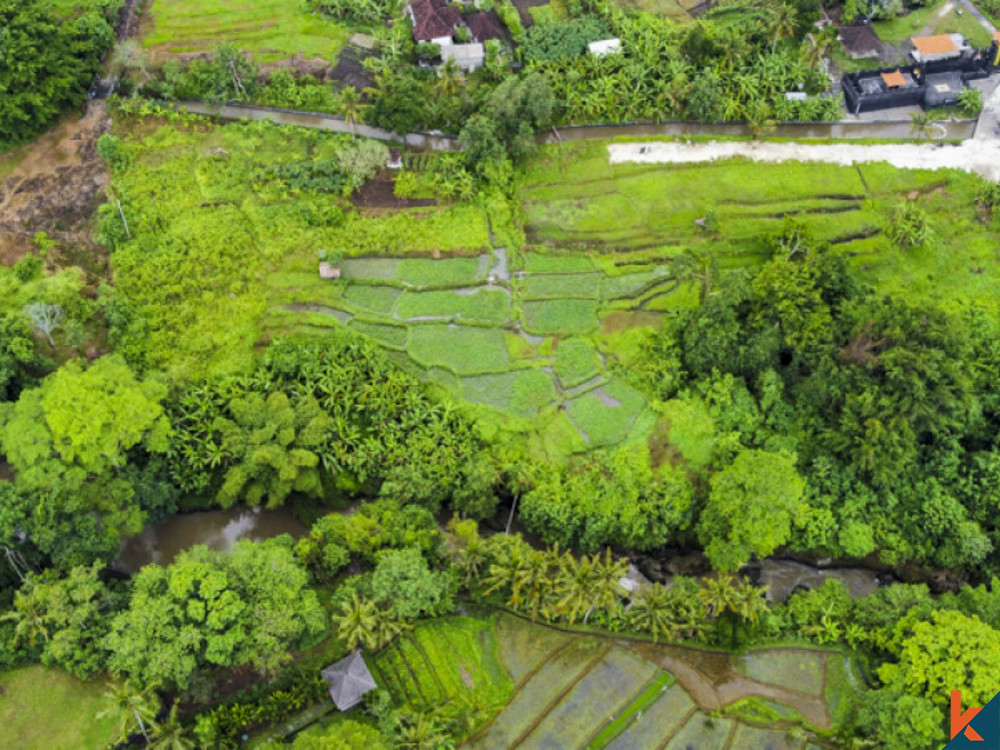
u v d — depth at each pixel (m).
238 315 105.31
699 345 104.06
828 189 121.88
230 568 81.19
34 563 85.69
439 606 88.38
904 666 83.62
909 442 96.00
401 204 116.06
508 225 116.06
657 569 97.88
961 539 95.56
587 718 85.44
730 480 91.62
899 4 140.00
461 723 83.31
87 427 84.31
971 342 106.88
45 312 97.44
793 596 93.56
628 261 115.12
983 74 133.38
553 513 94.38
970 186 123.19
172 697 81.44
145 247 108.06
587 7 136.25
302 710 81.81
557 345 107.88
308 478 93.69
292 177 115.62
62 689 80.38
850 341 100.69
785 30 129.88
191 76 122.69
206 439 95.94
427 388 103.12
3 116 109.88
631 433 101.38
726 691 88.06
